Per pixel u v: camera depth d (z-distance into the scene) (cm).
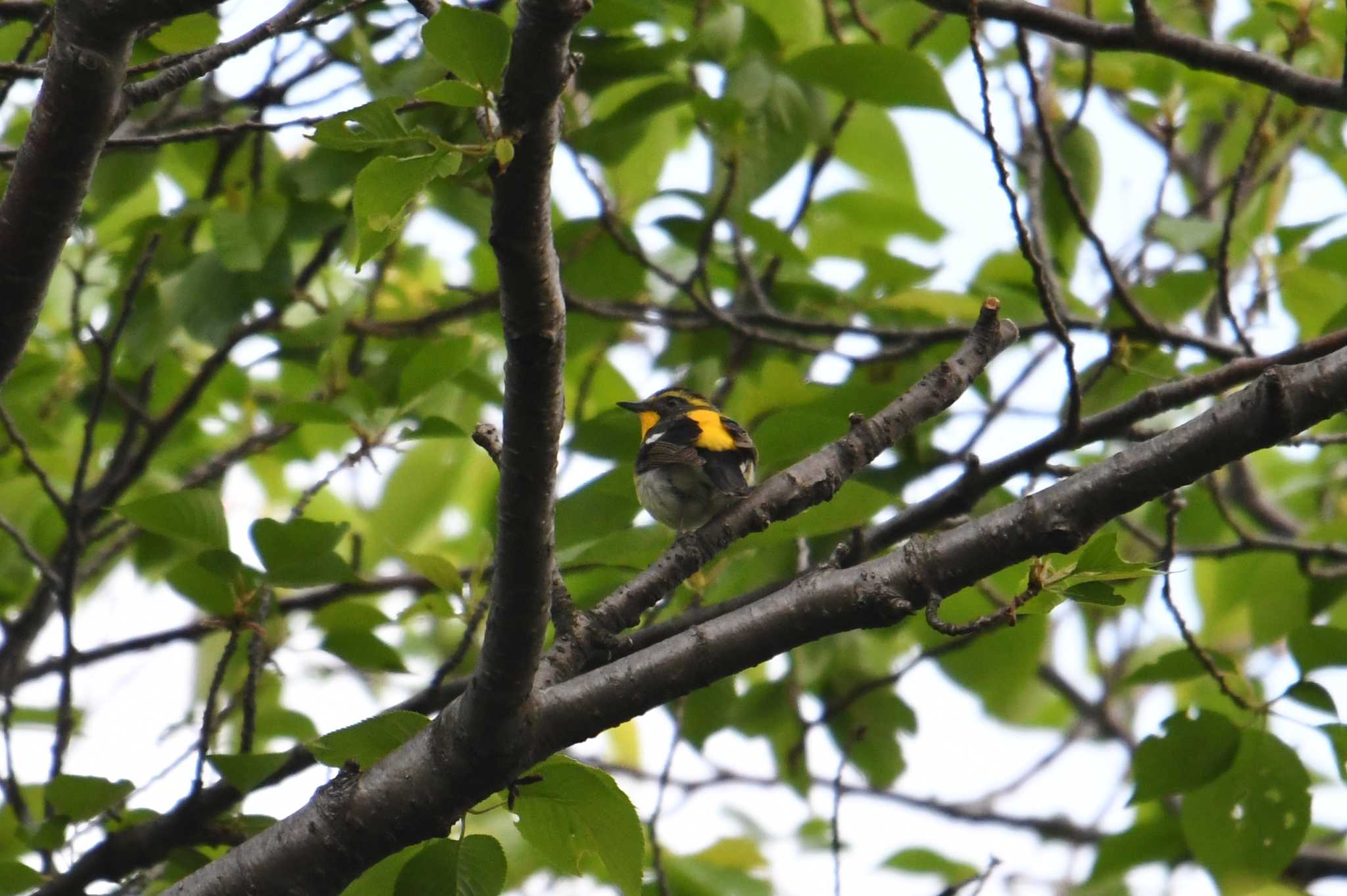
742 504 782
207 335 1168
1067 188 1077
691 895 1141
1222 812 912
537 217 514
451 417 1341
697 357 1368
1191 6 1460
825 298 1341
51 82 679
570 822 675
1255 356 1074
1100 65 1229
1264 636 1309
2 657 1191
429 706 916
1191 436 703
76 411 1430
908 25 1380
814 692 1337
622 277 1270
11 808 1053
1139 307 1116
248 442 1329
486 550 891
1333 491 1688
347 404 1107
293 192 1214
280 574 877
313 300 1250
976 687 1273
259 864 652
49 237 710
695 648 694
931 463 1149
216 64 778
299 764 988
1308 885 1360
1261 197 1320
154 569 1262
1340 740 881
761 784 1395
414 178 502
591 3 471
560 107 533
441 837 670
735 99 1100
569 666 718
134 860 901
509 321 539
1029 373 1230
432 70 1040
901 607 692
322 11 1195
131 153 1277
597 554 958
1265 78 1001
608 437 1162
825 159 1307
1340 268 1201
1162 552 1221
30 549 1039
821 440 930
